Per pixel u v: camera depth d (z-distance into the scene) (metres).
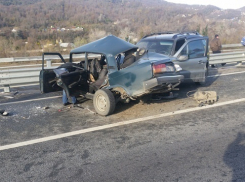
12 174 3.75
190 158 4.06
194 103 6.88
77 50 7.04
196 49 8.43
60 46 20.62
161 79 5.73
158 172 3.70
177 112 6.20
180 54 8.00
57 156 4.23
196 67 8.30
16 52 18.80
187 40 8.26
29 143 4.73
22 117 6.16
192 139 4.73
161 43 8.41
